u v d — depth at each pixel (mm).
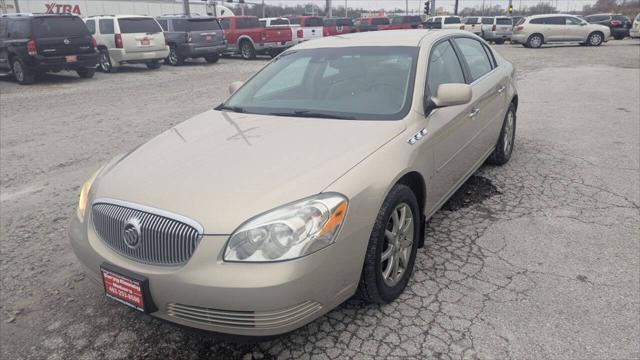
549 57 19625
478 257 3576
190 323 2391
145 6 32219
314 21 26969
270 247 2260
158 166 2828
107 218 2631
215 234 2287
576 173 5254
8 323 3059
